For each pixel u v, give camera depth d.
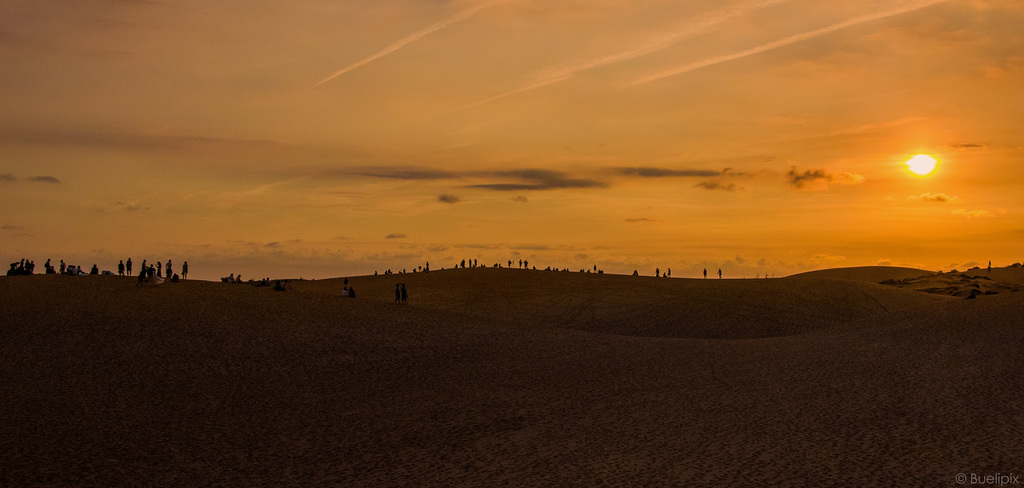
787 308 79.00
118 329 43.06
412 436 25.58
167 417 27.67
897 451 21.98
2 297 52.41
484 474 20.98
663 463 21.56
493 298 98.12
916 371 34.25
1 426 25.25
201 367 36.16
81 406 28.55
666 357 43.03
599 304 90.94
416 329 50.97
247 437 25.38
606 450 23.20
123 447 23.58
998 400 27.83
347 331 47.59
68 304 50.06
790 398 30.22
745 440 23.88
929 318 49.91
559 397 31.94
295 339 43.75
